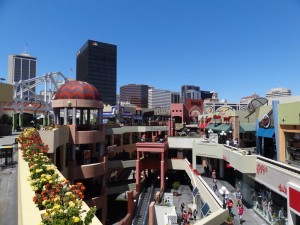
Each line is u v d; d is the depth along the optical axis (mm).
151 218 25094
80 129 31625
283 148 20438
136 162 35875
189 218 25156
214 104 65938
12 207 9195
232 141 30250
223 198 20984
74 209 4906
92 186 34125
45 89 71688
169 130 48812
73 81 32469
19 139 16922
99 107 32781
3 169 15727
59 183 6703
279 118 20781
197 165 39406
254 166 20594
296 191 14305
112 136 43594
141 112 78438
